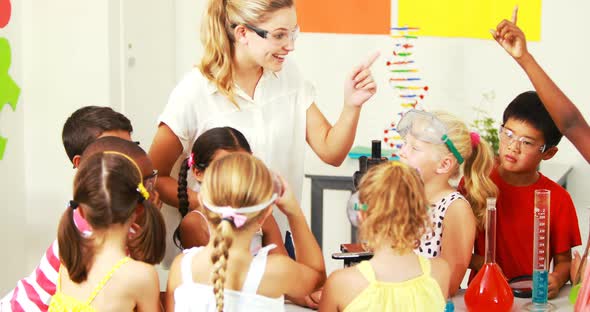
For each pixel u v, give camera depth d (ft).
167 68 11.71
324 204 11.78
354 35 11.78
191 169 6.99
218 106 7.44
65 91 9.72
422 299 5.64
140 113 10.66
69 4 9.60
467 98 11.75
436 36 11.60
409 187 5.59
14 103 9.46
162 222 5.93
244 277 5.56
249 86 7.50
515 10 7.52
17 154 9.68
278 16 6.98
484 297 6.31
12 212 9.61
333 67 11.91
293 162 7.79
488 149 7.11
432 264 5.91
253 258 5.64
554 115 7.20
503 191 7.42
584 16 11.32
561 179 10.81
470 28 11.54
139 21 10.49
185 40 12.01
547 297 6.76
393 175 5.61
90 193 5.60
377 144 7.11
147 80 10.89
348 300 5.66
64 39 9.66
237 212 5.43
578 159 11.50
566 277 7.18
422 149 6.77
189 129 7.47
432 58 11.71
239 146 6.69
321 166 11.66
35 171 9.91
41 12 9.64
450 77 11.72
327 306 5.78
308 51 11.92
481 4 11.47
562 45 11.44
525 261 7.38
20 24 9.64
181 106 7.37
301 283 5.90
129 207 5.67
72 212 5.66
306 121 7.84
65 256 5.64
